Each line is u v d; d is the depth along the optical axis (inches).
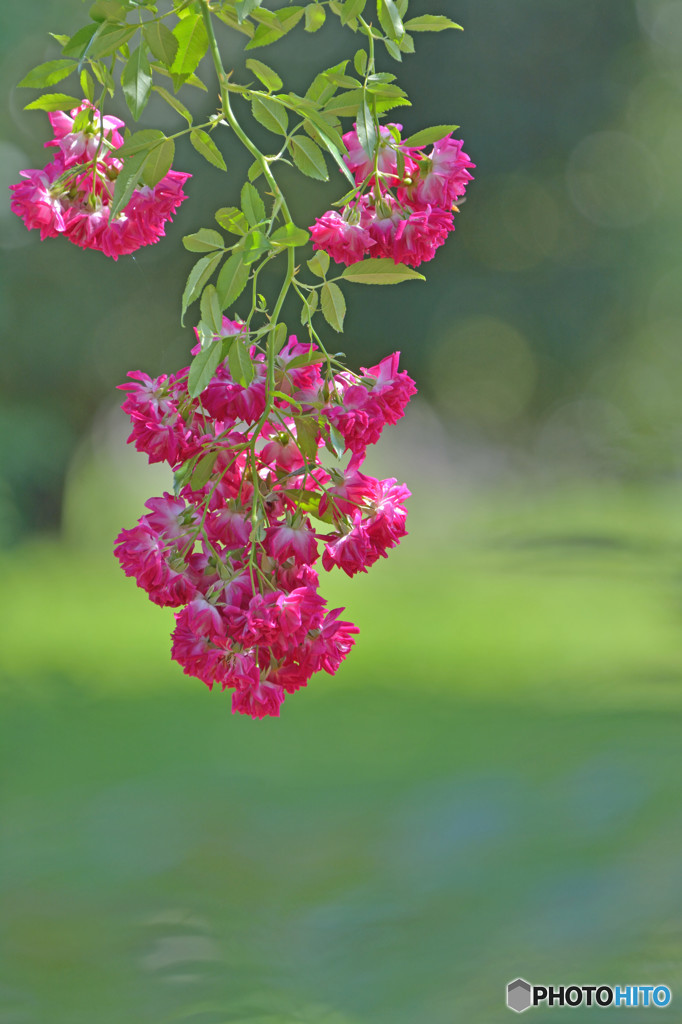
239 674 74.0
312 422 74.5
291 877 226.2
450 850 215.2
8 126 530.6
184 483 74.2
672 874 179.5
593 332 765.9
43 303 672.4
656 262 745.6
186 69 77.1
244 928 202.2
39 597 609.6
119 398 716.0
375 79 79.0
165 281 685.3
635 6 734.5
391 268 79.0
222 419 72.6
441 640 533.3
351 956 187.0
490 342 806.5
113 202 74.8
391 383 76.0
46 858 241.3
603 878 182.5
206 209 538.9
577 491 387.2
